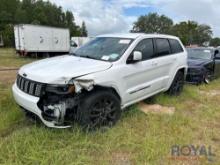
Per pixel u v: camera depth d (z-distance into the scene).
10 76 10.57
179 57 6.61
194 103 6.49
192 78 9.07
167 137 4.11
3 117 4.54
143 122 4.73
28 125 4.32
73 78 3.78
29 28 22.23
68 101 3.88
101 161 3.35
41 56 24.42
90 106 3.96
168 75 6.20
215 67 10.21
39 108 3.80
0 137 3.87
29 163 3.17
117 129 4.26
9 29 62.16
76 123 4.00
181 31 96.94
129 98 4.84
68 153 3.41
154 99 6.17
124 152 3.62
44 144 3.62
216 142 4.10
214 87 9.03
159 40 5.91
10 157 3.26
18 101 4.16
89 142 3.70
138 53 4.62
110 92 4.29
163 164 3.36
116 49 4.86
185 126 4.68
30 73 4.01
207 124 4.92
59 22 91.06
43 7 87.75
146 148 3.65
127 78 4.68
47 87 3.73
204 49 10.69
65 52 26.39
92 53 4.99
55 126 3.84
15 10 80.62
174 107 5.94
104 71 4.19
